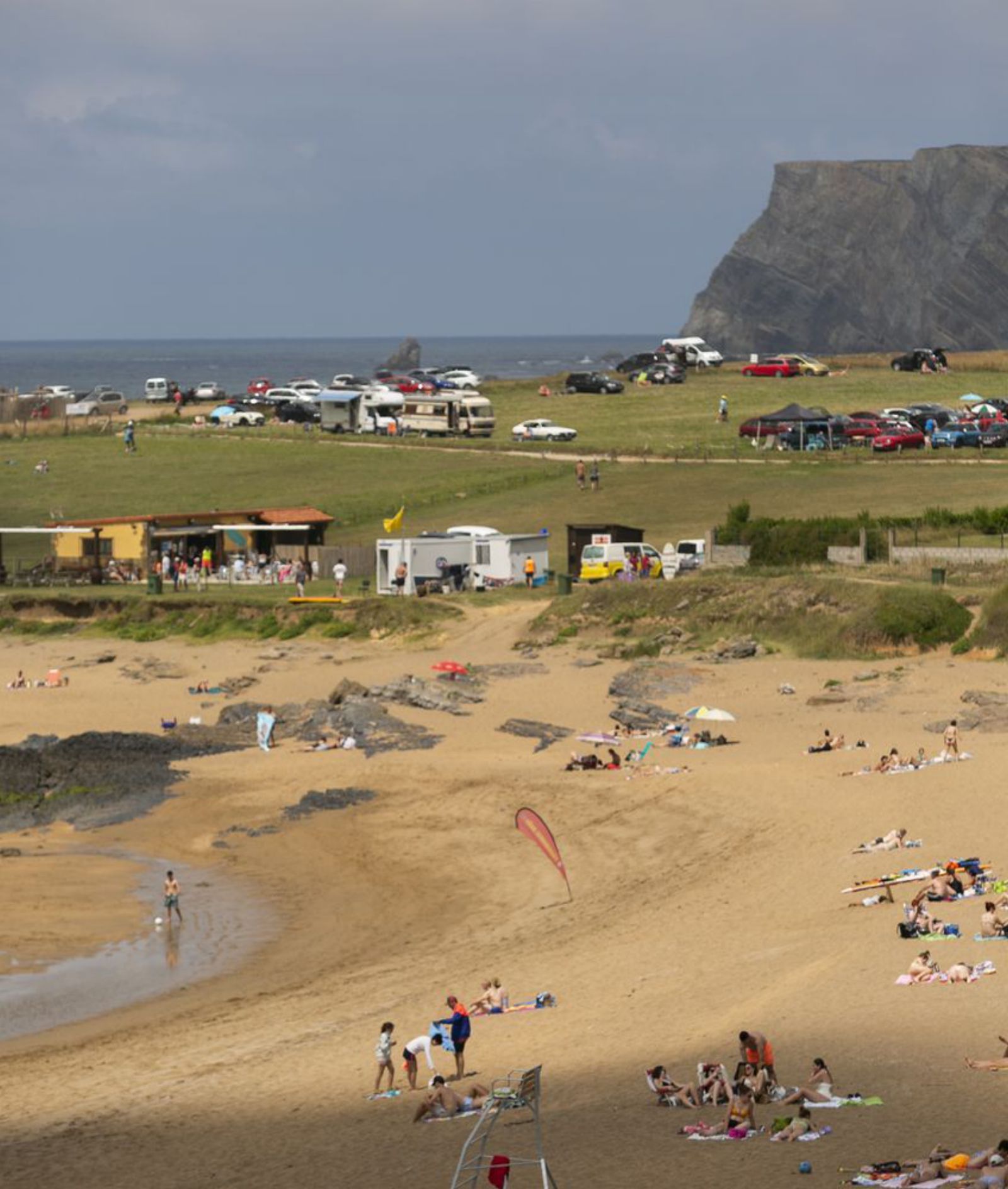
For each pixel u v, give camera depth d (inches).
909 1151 1005.2
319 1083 1320.1
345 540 4308.6
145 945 1859.0
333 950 1819.6
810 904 1754.4
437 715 2854.3
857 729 2576.3
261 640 3501.5
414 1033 1435.8
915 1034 1240.2
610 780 2374.5
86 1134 1234.0
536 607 3508.9
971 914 1612.9
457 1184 1015.0
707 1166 1013.2
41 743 2805.1
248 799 2458.2
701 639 3176.7
